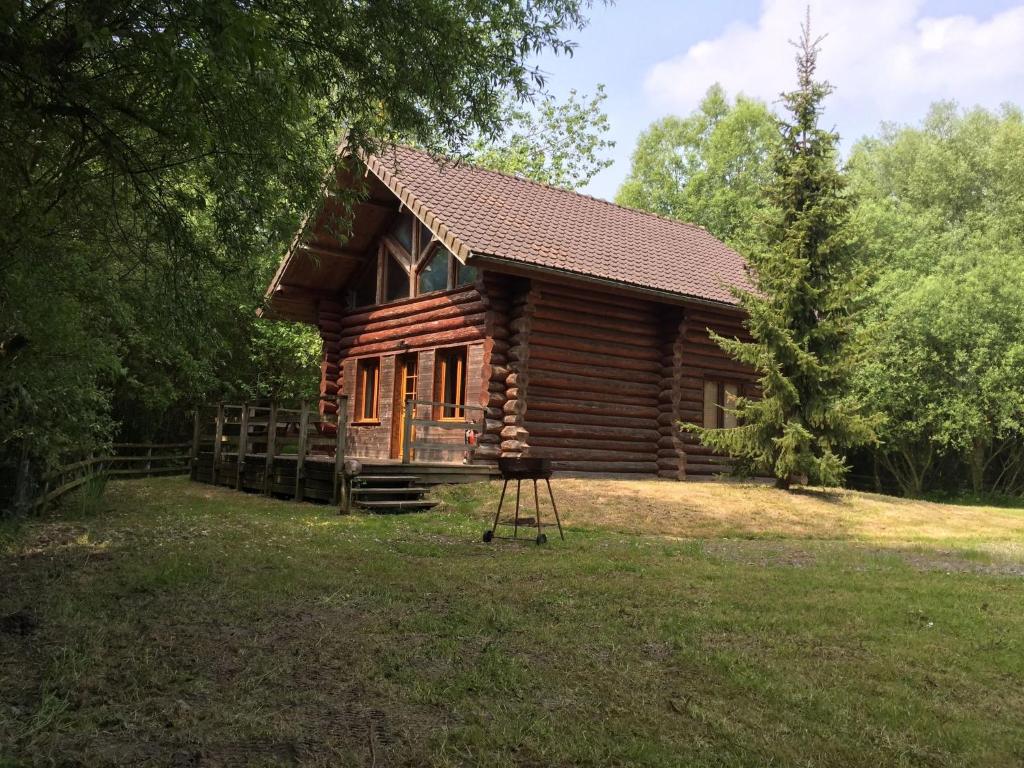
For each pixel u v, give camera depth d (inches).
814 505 528.4
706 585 268.2
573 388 593.0
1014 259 987.9
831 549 389.1
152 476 786.2
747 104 1529.3
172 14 195.2
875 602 249.9
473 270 601.3
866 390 880.9
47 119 232.8
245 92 227.3
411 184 596.4
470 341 590.9
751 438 580.7
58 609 213.0
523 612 223.0
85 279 330.3
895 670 180.2
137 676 165.8
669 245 750.5
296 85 242.2
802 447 566.6
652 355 641.6
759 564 324.5
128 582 245.9
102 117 240.4
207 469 675.4
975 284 879.7
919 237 1068.5
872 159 1470.2
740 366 690.2
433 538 362.9
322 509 468.1
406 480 497.7
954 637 212.4
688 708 154.3
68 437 398.9
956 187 1309.1
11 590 234.5
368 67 266.8
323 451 760.3
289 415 568.7
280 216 304.7
